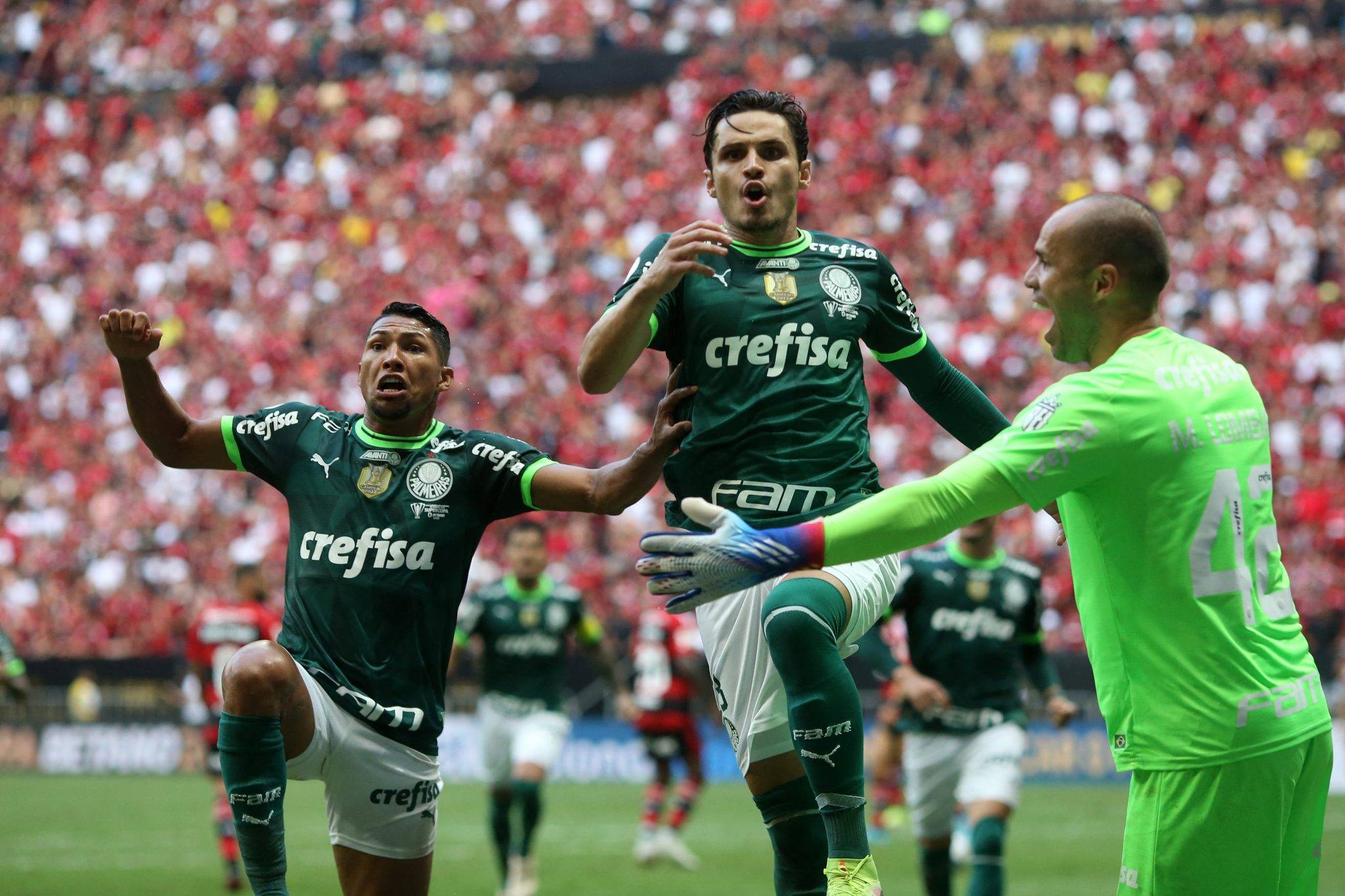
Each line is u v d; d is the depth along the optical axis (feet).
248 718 56.44
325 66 393.29
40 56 405.80
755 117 56.34
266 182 369.71
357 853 62.39
